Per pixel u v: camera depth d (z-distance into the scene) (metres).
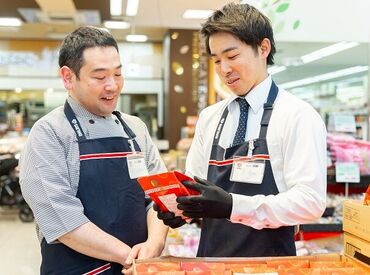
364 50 4.32
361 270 1.17
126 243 1.52
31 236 5.82
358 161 2.95
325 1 2.93
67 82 1.50
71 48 1.44
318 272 1.15
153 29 8.68
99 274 1.45
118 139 1.55
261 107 1.49
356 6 2.93
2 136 8.92
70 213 1.39
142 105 9.79
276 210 1.25
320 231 2.77
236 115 1.55
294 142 1.36
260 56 1.45
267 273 1.14
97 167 1.48
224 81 1.47
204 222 1.60
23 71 9.45
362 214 1.25
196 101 8.70
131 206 1.54
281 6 2.96
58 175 1.41
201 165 1.67
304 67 5.41
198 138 1.71
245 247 1.48
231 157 1.50
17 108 9.43
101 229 1.47
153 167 1.71
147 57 9.79
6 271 4.43
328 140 3.06
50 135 1.44
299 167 1.32
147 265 1.20
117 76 1.47
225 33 1.38
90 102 1.47
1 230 6.17
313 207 1.28
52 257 1.48
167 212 1.29
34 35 9.12
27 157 1.44
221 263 1.22
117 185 1.51
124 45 9.73
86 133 1.49
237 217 1.22
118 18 7.62
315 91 6.38
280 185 1.41
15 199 6.86
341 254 1.30
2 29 8.53
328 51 4.38
